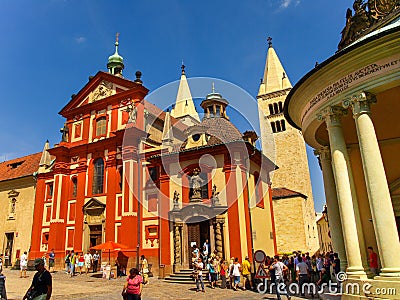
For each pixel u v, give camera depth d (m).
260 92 66.06
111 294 17.97
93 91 38.62
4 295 13.23
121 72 42.31
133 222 29.98
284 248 44.50
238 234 24.09
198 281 19.41
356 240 11.59
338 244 16.03
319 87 13.36
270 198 32.75
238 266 19.98
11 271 34.12
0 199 43.12
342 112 12.83
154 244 28.64
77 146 36.16
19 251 38.75
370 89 11.34
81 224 33.69
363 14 13.68
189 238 25.89
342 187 12.12
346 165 12.35
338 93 12.40
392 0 12.59
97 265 30.91
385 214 10.44
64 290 19.64
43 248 35.44
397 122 15.87
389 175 16.83
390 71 10.89
